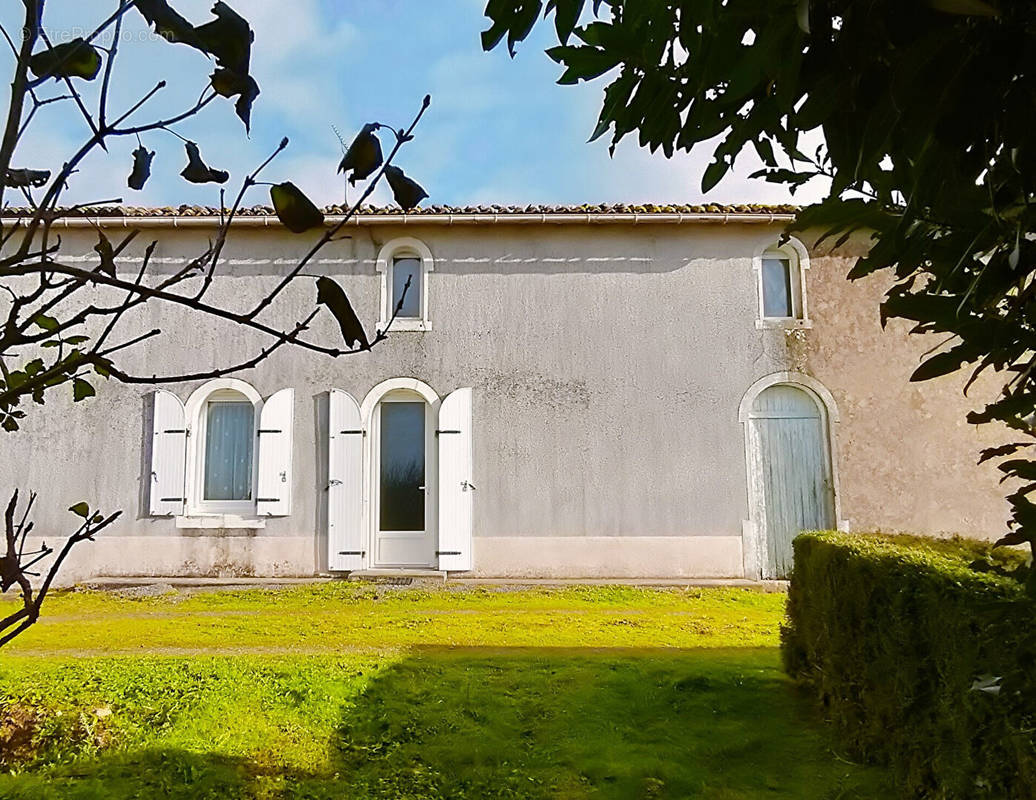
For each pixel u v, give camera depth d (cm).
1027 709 232
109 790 352
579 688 521
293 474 1019
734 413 1020
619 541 1001
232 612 823
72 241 1021
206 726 431
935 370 144
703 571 991
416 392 1037
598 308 1046
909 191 153
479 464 1018
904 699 329
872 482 996
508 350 1039
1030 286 137
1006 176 128
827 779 369
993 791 250
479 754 402
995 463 994
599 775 380
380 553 1024
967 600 272
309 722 445
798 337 1029
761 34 124
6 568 127
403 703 484
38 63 118
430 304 1048
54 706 447
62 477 1012
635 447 1017
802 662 515
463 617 796
